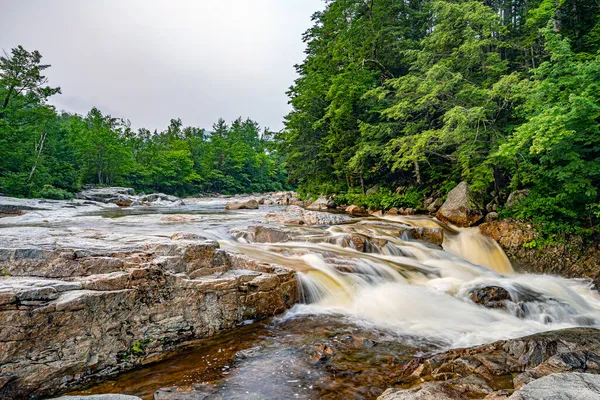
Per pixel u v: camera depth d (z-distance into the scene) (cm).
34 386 414
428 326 652
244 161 8369
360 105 2517
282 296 723
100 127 5428
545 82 1184
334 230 1357
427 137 1783
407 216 1936
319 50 3127
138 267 567
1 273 511
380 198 2370
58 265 536
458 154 1836
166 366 492
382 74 2700
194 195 7088
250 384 421
